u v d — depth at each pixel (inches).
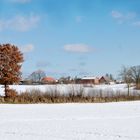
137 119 1199.6
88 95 2460.6
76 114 1392.7
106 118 1234.0
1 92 2859.3
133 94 2625.5
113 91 2573.8
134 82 4244.6
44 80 5753.0
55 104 2091.5
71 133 856.3
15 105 2000.5
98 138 776.9
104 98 2416.3
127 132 874.8
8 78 2610.7
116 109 1637.6
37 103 2247.8
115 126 1000.2
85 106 1866.4
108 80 6412.4
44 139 763.4
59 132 873.5
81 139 762.8
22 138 775.7
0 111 1550.2
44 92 2402.8
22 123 1074.7
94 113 1434.5
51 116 1306.6
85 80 5895.7
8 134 836.6
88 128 952.3
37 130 909.2
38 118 1233.4
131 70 4436.5
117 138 777.6
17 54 2699.3
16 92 2485.2
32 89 2578.7
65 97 2372.0
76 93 2422.5
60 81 4945.9
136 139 764.6
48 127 971.3
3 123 1074.1
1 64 2635.3
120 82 5920.3
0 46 2682.1
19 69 2704.2
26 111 1549.0
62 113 1439.5
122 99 2490.2
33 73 5841.5
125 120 1165.7
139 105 1909.4
